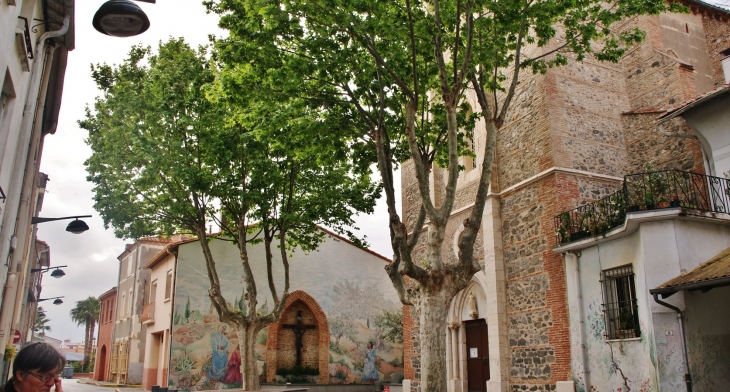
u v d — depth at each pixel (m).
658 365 11.75
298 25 11.33
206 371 24.77
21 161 10.12
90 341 71.00
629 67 18.36
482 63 12.36
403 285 12.00
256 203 18.52
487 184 11.52
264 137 13.21
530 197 16.59
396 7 11.51
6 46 7.66
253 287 18.86
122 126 18.22
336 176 19.97
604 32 12.74
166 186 18.78
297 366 26.92
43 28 11.01
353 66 12.02
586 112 17.00
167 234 20.67
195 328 25.17
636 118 17.25
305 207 19.73
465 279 11.17
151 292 30.05
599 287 13.98
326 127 12.80
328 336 27.53
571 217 15.12
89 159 18.61
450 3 11.34
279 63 11.92
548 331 15.28
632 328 12.98
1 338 12.25
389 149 12.91
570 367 14.48
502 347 16.61
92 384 38.09
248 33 11.38
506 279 17.14
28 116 10.18
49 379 3.18
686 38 19.69
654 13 12.21
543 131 16.41
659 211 12.23
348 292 28.56
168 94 17.44
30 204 15.25
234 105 12.77
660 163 16.33
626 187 13.05
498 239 17.47
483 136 18.61
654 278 12.22
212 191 17.91
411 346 21.34
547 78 16.66
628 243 13.32
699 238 12.51
